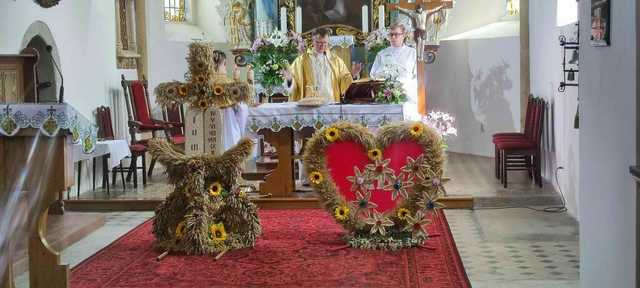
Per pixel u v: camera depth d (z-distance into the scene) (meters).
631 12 4.31
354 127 7.28
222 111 8.09
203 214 7.07
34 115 5.34
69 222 8.30
